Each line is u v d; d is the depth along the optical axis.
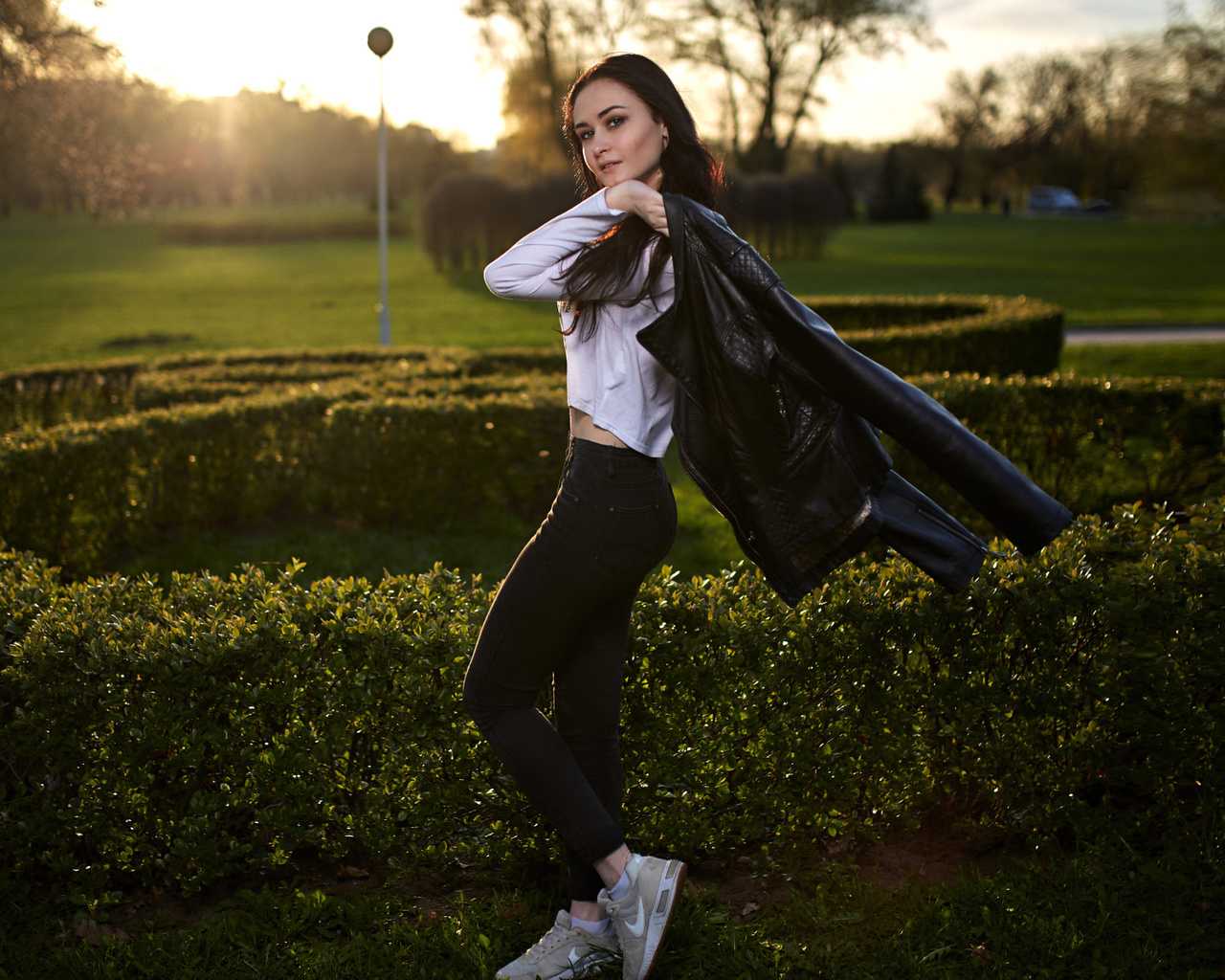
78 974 2.15
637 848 2.56
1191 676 2.46
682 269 1.75
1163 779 2.49
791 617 2.49
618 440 1.89
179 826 2.42
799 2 41.75
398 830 2.50
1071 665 2.55
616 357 1.87
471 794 2.46
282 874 2.58
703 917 2.32
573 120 1.94
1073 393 6.25
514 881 2.54
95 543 5.87
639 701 2.48
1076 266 31.31
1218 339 15.27
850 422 1.92
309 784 2.42
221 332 20.38
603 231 1.85
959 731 2.52
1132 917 2.24
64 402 9.83
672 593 2.60
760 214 36.62
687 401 1.87
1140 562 2.56
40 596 2.77
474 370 10.09
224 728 2.39
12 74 10.70
